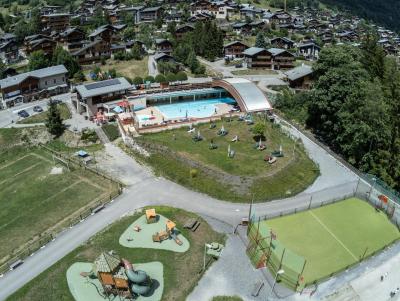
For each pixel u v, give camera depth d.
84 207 58.62
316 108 80.62
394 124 75.50
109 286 42.41
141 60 132.62
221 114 87.19
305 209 57.22
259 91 90.56
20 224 55.97
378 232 53.06
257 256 47.31
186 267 46.25
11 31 171.38
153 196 60.25
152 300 41.97
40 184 65.75
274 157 67.50
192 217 54.72
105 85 93.12
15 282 44.56
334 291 43.25
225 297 42.31
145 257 47.66
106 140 80.25
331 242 50.84
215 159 67.56
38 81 103.25
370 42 96.62
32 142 82.50
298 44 159.38
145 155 72.12
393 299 42.81
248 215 55.75
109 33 136.25
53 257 48.12
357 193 60.97
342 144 73.94
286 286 43.69
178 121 82.25
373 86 72.44
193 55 123.31
